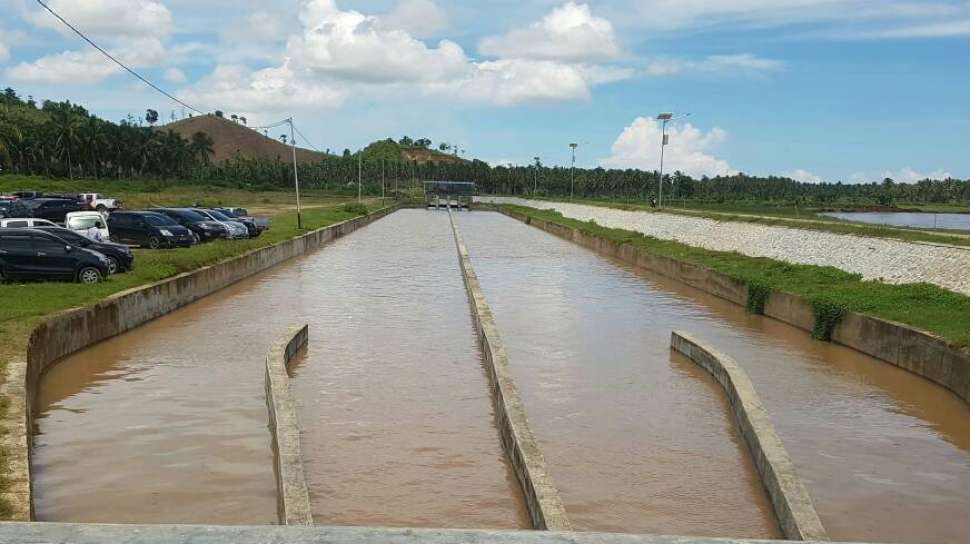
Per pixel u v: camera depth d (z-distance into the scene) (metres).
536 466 10.12
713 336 21.75
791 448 12.59
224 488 10.25
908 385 16.36
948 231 33.56
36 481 10.33
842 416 14.33
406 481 10.88
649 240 45.88
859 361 18.62
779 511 9.72
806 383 16.61
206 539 2.48
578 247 52.75
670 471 11.52
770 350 19.91
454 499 10.34
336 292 28.69
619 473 11.40
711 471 11.55
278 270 35.72
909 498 10.63
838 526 9.73
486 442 12.55
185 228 34.44
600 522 9.78
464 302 26.78
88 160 95.50
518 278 34.50
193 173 125.25
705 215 48.47
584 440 12.80
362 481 10.84
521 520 9.81
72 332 16.98
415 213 109.00
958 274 22.00
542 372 17.31
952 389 15.52
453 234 62.78
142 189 92.56
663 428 13.52
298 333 18.48
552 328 22.53
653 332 22.27
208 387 15.08
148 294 21.45
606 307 26.67
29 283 21.27
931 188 136.25
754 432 11.78
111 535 2.49
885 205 111.25
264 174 137.38
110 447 11.69
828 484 11.09
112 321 19.11
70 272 21.80
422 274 34.94
